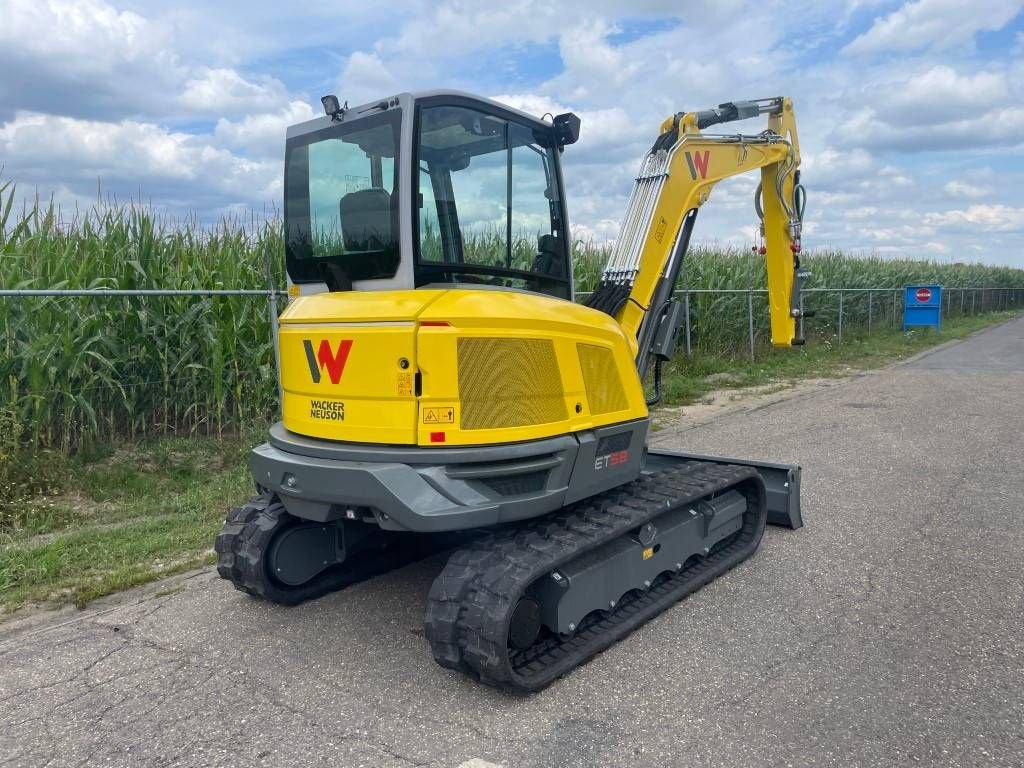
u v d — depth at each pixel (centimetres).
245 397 782
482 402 344
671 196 529
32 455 635
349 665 363
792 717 308
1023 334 2270
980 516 550
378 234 370
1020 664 346
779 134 634
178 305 743
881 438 823
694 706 318
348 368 355
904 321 2228
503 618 312
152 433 753
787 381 1319
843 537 517
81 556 500
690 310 1446
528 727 306
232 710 325
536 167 438
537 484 368
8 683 351
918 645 365
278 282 809
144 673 358
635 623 385
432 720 314
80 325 670
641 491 438
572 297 464
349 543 444
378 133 369
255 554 409
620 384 419
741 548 488
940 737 292
